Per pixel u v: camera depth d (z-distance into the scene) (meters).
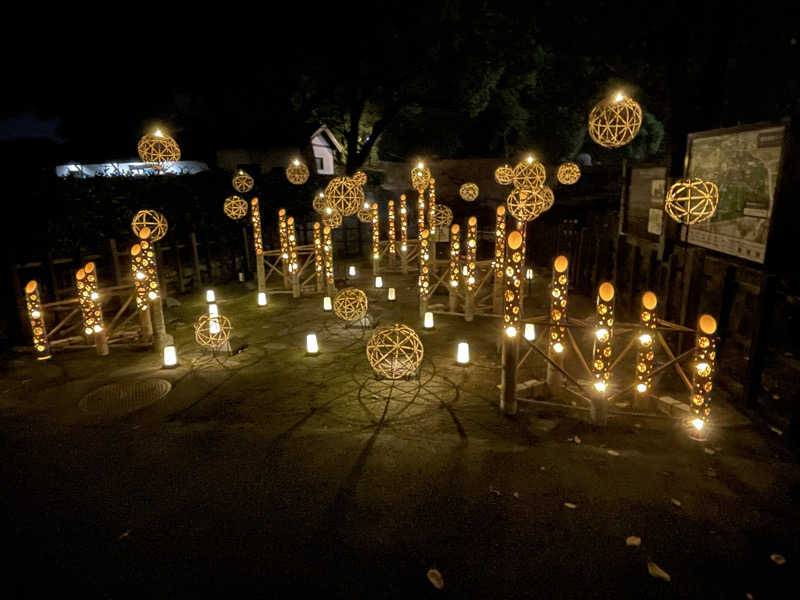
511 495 4.36
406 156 33.19
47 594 3.42
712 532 3.85
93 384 7.36
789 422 5.08
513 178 13.00
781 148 5.52
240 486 4.62
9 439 5.68
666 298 7.80
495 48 23.31
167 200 13.46
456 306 11.23
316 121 26.89
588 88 21.84
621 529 3.90
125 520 4.18
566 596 3.29
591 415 5.66
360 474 4.76
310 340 8.45
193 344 9.29
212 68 19.52
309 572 3.55
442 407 6.27
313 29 20.09
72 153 24.69
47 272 9.59
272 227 17.67
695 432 5.32
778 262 5.77
